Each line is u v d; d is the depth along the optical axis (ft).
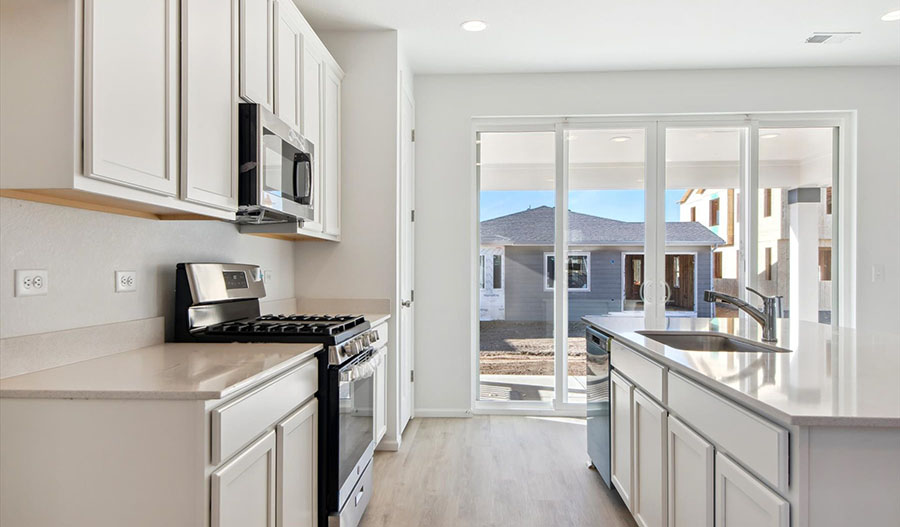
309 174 7.77
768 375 4.73
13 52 3.90
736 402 4.44
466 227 13.16
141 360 5.28
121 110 4.25
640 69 12.92
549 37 11.05
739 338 7.52
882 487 3.57
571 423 12.60
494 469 9.71
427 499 8.45
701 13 9.97
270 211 6.93
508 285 13.66
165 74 4.82
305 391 5.94
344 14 10.01
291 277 10.58
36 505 4.06
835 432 3.58
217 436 4.03
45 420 4.04
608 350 8.41
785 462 3.68
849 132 13.00
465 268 13.15
